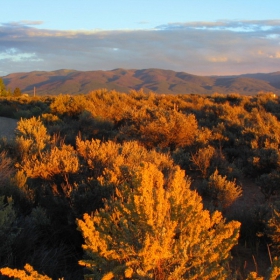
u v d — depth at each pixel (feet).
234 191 22.34
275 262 8.48
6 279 11.78
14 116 62.23
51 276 12.89
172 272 8.73
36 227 15.38
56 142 32.78
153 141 36.65
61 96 59.88
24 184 19.66
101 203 17.28
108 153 23.84
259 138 35.06
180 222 9.73
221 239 9.51
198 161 28.86
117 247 9.36
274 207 18.39
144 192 9.02
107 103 61.46
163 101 68.74
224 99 79.30
